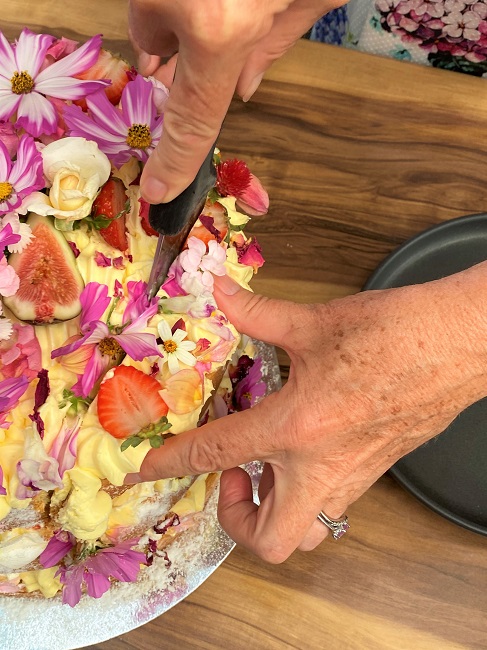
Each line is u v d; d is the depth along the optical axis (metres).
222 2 0.14
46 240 0.28
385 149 0.46
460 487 0.40
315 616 0.41
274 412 0.27
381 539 0.41
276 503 0.29
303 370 0.28
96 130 0.29
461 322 0.26
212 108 0.16
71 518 0.30
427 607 0.41
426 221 0.45
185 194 0.23
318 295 0.44
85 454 0.29
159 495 0.34
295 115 0.46
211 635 0.40
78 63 0.30
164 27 0.16
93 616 0.39
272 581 0.41
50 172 0.28
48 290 0.28
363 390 0.26
